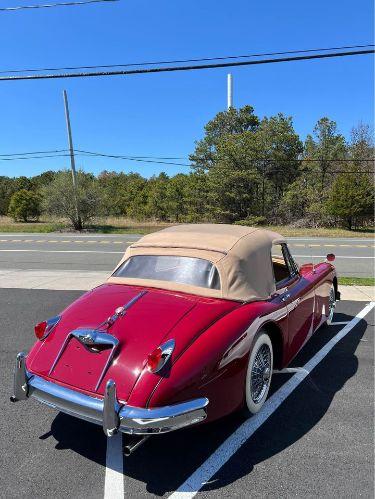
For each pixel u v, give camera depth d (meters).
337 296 6.61
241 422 3.60
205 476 2.90
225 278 3.56
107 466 3.01
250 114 52.94
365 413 3.75
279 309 3.90
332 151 43.22
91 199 32.78
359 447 3.22
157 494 2.72
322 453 3.15
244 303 3.56
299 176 43.97
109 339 2.96
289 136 42.59
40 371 3.17
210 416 2.99
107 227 35.25
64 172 33.28
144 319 3.14
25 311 7.32
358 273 11.86
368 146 43.59
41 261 14.61
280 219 40.81
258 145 40.19
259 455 3.13
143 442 3.01
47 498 2.68
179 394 2.79
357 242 22.59
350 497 2.68
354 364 4.84
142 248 4.07
